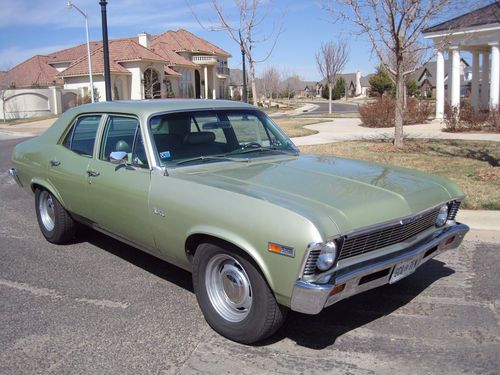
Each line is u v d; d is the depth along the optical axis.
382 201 3.53
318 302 3.04
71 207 5.32
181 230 3.82
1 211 7.77
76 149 5.25
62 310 4.18
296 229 3.07
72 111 5.56
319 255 3.09
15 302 4.35
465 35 20.70
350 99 104.12
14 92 41.12
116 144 4.58
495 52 21.34
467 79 56.94
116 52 42.59
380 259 3.42
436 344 3.57
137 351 3.52
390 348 3.53
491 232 6.11
